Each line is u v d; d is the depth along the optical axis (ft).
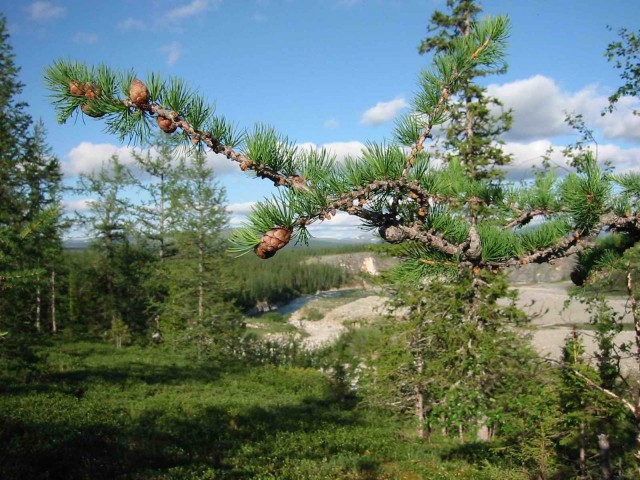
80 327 92.48
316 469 31.53
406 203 6.07
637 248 8.57
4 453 25.36
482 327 30.81
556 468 25.40
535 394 24.11
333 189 5.23
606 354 21.84
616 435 22.50
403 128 6.28
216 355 78.95
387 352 40.04
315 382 66.95
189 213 78.13
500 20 6.24
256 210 4.85
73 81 5.28
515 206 7.73
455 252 6.16
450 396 29.99
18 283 10.54
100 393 45.57
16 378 44.01
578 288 15.53
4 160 39.34
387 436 42.75
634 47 29.37
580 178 6.41
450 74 6.27
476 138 42.65
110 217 87.71
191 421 39.55
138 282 90.17
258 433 39.19
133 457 29.01
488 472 28.45
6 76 48.83
